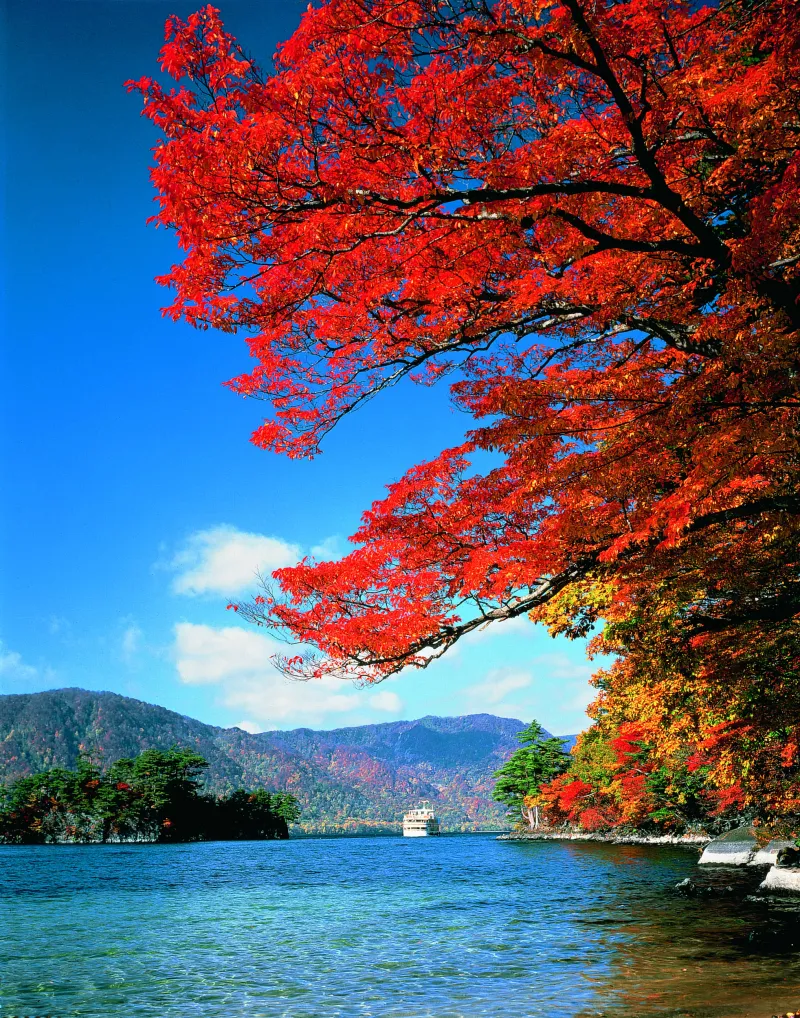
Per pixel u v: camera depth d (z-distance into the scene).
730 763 26.28
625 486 8.45
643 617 13.56
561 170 6.96
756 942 15.36
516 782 107.50
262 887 38.38
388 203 6.78
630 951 15.35
